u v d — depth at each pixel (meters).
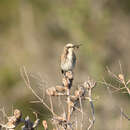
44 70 23.48
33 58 25.27
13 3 27.73
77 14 24.06
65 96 6.20
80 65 21.12
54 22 25.36
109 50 23.55
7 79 20.95
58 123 5.91
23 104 11.95
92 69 20.56
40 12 26.58
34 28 26.69
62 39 25.00
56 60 24.64
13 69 22.25
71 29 24.06
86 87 6.22
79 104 6.15
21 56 25.59
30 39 26.47
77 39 23.75
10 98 19.77
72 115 6.16
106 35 23.97
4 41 27.14
